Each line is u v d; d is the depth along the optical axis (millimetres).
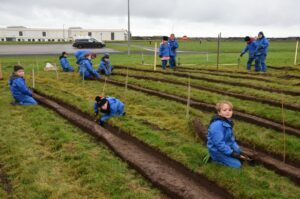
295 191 6070
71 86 16328
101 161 7344
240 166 6844
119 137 9227
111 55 37875
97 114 10656
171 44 22188
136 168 7078
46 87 15742
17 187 6344
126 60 30938
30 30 99312
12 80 12234
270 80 17125
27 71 22688
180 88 15234
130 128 9281
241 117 10641
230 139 6918
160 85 15961
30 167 7062
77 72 21688
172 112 11398
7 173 6918
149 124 9836
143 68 22781
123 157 7508
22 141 8586
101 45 55438
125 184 6402
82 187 6328
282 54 36906
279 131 9383
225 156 6801
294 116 10461
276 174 6859
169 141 8312
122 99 13344
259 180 6301
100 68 19516
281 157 7828
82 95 14234
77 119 10039
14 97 12383
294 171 6801
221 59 30953
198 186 6496
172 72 20031
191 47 56281
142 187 6402
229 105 6645
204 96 13531
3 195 6055
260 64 21094
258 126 9883
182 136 8836
